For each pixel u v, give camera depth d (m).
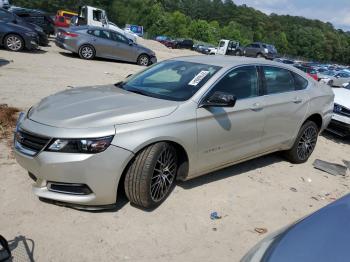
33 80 10.11
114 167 3.63
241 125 4.78
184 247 3.58
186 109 4.18
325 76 25.86
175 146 4.17
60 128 3.60
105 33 17.78
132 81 5.06
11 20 16.17
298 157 6.14
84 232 3.58
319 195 5.22
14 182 4.29
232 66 4.87
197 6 140.75
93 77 12.25
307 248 2.01
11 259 3.08
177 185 4.73
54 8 81.69
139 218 3.91
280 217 4.41
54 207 3.90
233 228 4.01
